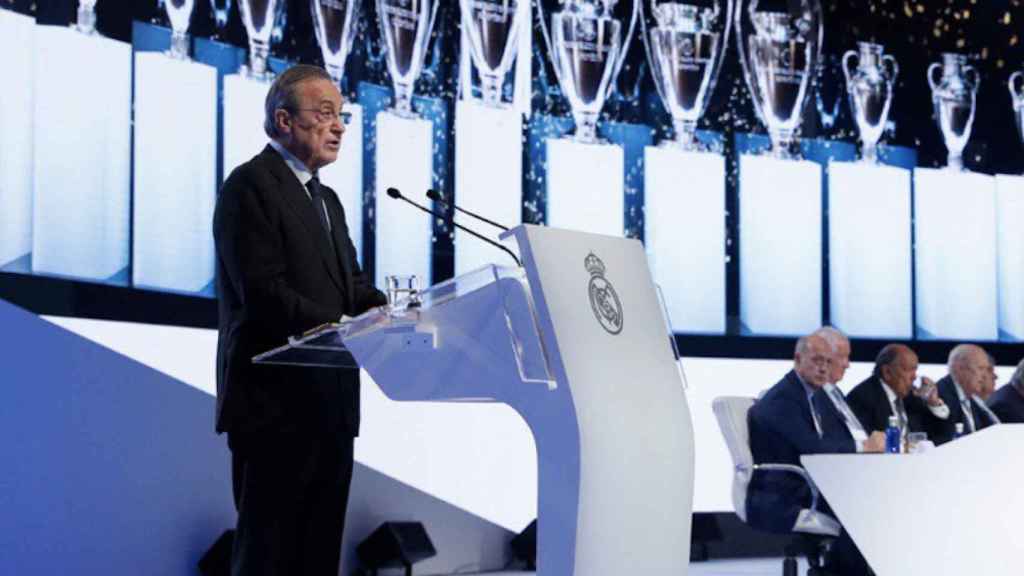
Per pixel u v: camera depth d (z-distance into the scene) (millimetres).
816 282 11508
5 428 6570
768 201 11312
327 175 8664
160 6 7523
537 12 10117
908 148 12031
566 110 10273
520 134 9969
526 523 9898
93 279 7098
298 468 4434
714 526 10719
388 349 3895
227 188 4535
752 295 11203
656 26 10805
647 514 3898
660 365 4133
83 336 7043
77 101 6973
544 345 3680
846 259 11672
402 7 9188
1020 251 12469
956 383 10602
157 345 7555
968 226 12258
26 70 6664
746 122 11250
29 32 6688
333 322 4309
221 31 7938
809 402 7809
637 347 4047
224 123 7969
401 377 3904
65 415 6934
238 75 8062
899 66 12016
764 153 11312
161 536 7582
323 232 4660
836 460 6105
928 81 12148
